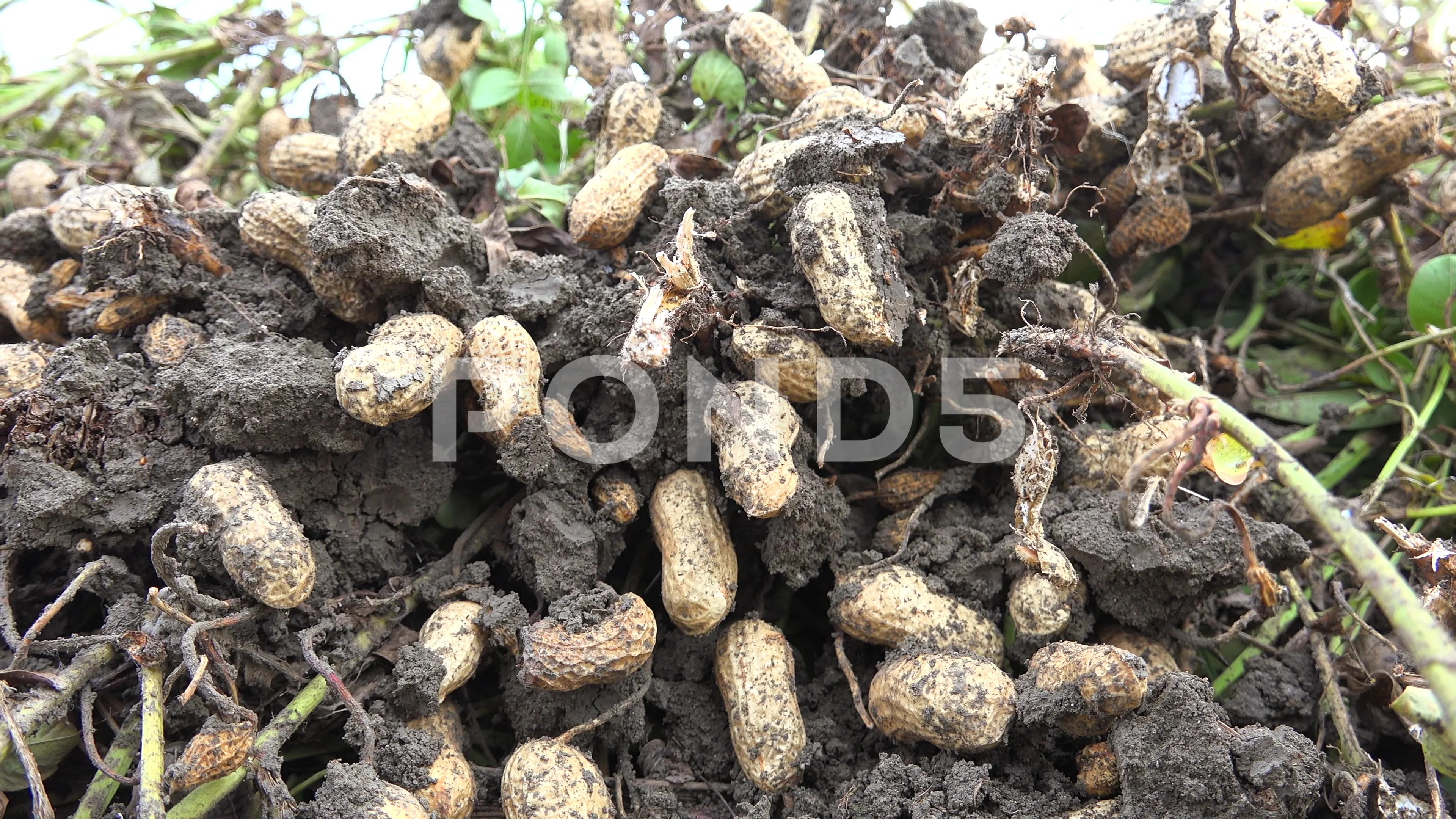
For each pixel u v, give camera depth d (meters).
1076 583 0.41
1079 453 0.44
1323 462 0.51
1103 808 0.39
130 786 0.40
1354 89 0.45
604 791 0.40
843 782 0.41
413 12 0.56
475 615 0.41
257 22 0.56
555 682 0.40
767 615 0.44
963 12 0.50
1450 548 0.41
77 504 0.41
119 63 0.57
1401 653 0.42
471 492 0.45
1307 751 0.39
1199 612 0.44
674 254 0.43
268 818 0.39
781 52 0.49
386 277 0.42
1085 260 0.49
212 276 0.45
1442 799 0.39
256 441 0.41
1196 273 0.55
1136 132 0.48
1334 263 0.54
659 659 0.43
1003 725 0.39
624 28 0.54
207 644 0.38
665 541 0.42
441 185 0.48
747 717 0.41
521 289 0.44
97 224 0.47
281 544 0.39
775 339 0.42
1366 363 0.51
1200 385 0.50
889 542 0.44
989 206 0.43
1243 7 0.46
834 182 0.42
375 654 0.41
